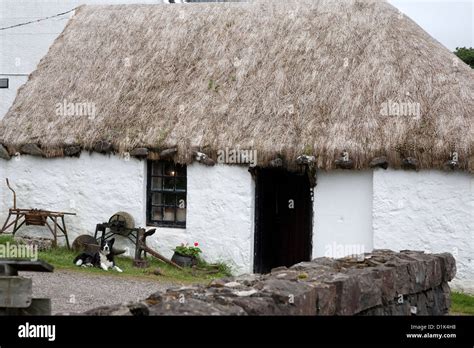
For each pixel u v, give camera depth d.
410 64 13.42
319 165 12.70
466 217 12.06
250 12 15.81
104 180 14.48
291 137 13.01
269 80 14.14
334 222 13.06
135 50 15.85
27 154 15.02
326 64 14.00
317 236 13.20
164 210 14.37
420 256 7.84
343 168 12.70
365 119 12.84
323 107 13.30
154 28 16.20
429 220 12.29
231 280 5.92
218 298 5.03
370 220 12.80
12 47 19.75
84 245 13.77
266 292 5.19
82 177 14.66
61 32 17.61
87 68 15.86
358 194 12.91
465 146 11.92
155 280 12.17
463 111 12.44
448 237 12.18
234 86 14.32
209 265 13.55
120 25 16.59
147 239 14.17
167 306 4.76
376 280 6.39
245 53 14.88
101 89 15.27
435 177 12.26
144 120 14.34
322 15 15.11
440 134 12.22
